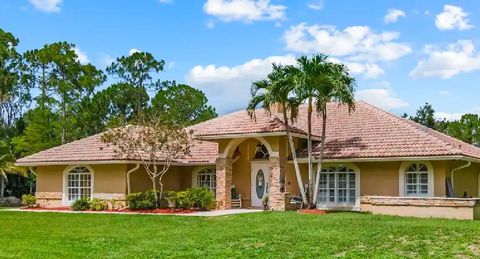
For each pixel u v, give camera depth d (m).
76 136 58.78
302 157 30.23
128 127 33.06
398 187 28.88
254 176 33.25
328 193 30.92
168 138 31.52
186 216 26.73
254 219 24.09
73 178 35.09
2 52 60.12
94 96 63.34
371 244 16.89
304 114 35.00
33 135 53.38
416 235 18.27
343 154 29.28
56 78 64.62
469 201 24.75
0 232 21.03
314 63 26.61
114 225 23.50
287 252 15.90
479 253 15.51
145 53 70.81
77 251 16.52
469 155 28.16
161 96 68.38
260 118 31.38
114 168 33.06
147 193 31.58
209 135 31.23
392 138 29.48
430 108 62.44
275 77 27.88
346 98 26.83
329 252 15.75
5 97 59.03
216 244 17.58
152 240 18.75
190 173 36.09
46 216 27.94
